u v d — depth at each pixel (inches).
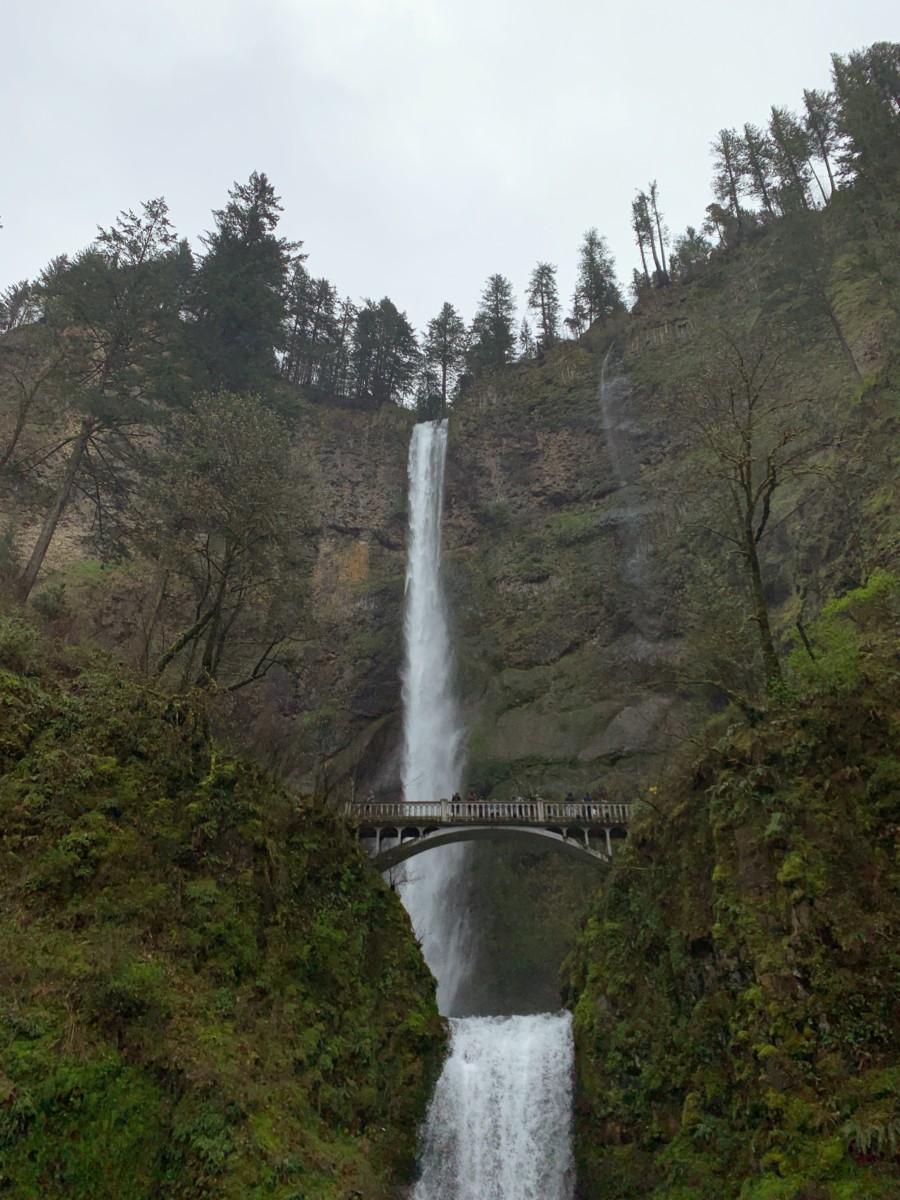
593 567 1722.4
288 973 567.2
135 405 962.7
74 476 991.6
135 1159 385.1
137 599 1316.4
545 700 1593.3
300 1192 414.6
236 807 612.1
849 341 1454.2
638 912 727.7
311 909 645.9
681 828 698.2
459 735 1651.1
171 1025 448.1
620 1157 608.1
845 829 541.0
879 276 1256.2
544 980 1289.4
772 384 1397.6
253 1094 449.4
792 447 1354.6
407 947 757.9
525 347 2704.2
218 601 797.9
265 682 1475.1
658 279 2598.4
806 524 1229.7
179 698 659.4
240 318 1270.9
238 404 904.9
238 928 539.2
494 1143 708.7
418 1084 674.2
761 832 582.2
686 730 1093.8
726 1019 558.3
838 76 1680.6
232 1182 398.0
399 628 1831.9
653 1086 605.0
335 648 1729.8
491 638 1761.8
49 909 460.8
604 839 1048.2
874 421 1157.7
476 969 1343.5
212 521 830.5
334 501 2031.3
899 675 583.8
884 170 1352.1
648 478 1804.9
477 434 2170.3
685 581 1485.0
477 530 2005.4
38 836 493.7
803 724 615.8
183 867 547.8
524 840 1034.7
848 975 483.5
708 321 1999.3
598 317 2524.6
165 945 492.7
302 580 904.3
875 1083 438.3
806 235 1482.5
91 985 425.7
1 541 1013.2
